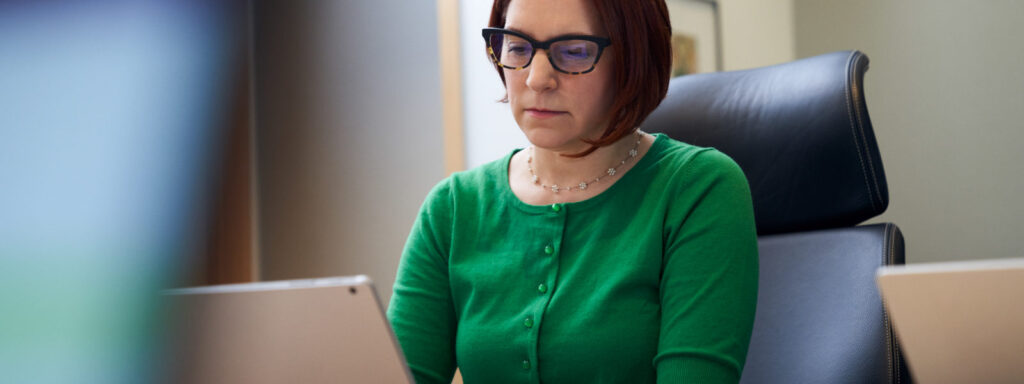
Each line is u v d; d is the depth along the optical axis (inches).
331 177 123.3
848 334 46.9
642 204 43.7
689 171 43.3
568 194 45.7
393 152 113.4
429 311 46.8
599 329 41.1
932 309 26.0
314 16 125.6
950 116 99.3
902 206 104.0
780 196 53.2
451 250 47.1
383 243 115.8
